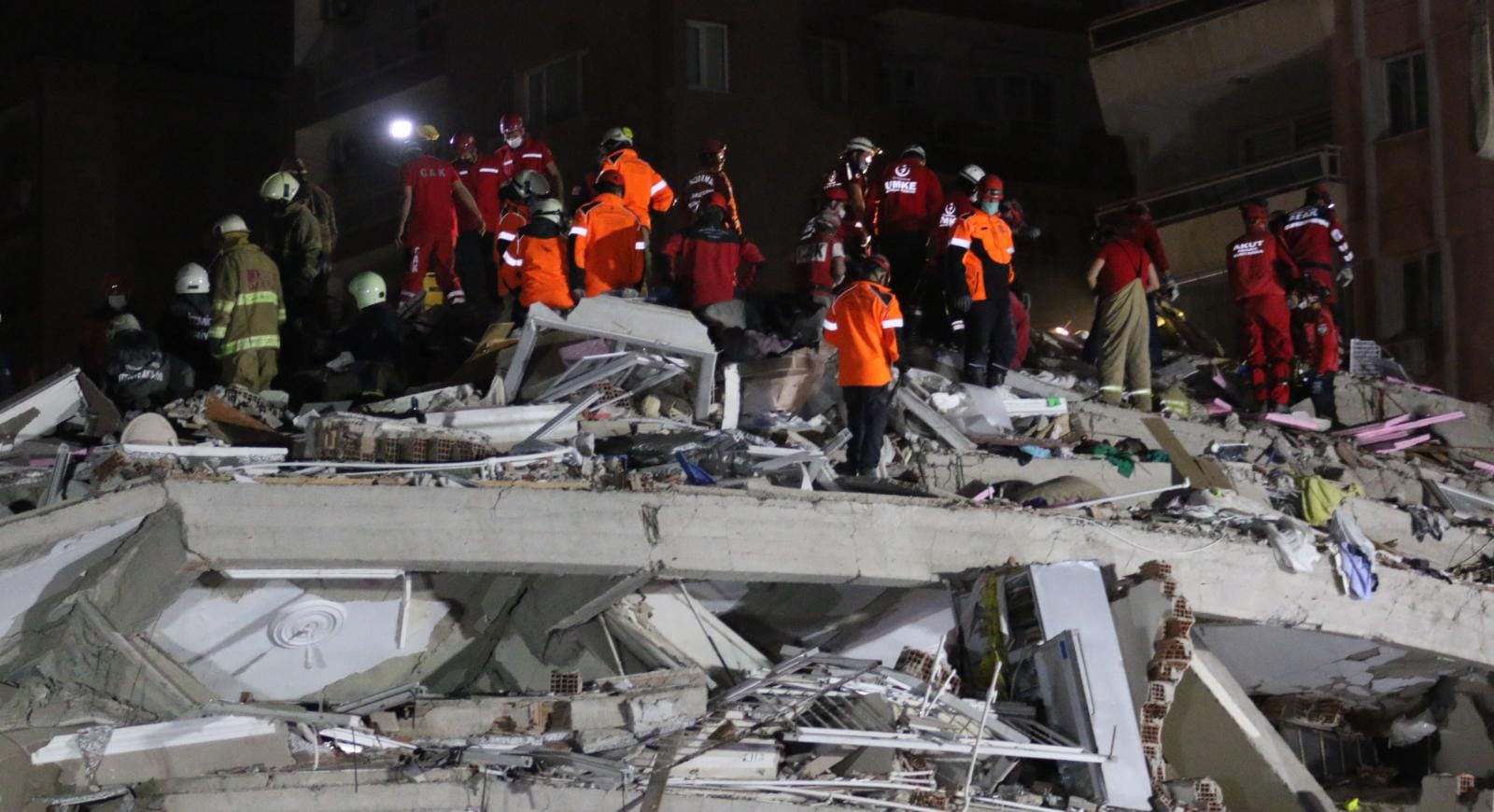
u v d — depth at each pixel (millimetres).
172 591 12883
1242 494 18625
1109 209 31984
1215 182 30750
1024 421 19156
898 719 14547
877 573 15086
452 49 36969
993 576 15492
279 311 17359
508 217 19062
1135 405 20109
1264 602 16859
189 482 12812
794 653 15625
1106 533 16188
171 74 40656
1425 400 22891
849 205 20156
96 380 19312
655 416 16766
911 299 20203
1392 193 29125
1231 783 16703
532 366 16438
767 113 34281
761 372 17516
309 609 13742
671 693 13758
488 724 13398
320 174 39812
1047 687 15172
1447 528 19609
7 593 12812
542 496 13859
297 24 40250
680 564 14227
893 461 17594
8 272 39750
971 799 14328
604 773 13297
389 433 14562
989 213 18719
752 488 14844
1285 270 22844
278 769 12938
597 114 34281
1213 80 31562
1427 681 18797
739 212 33688
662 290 18297
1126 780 14727
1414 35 29016
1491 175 27953
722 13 34250
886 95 36281
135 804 12789
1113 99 32531
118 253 39625
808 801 13820
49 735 12828
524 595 14695
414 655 14648
